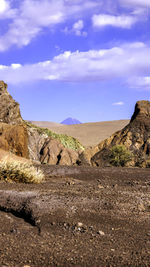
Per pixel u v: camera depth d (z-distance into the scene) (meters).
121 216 5.82
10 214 6.02
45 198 6.55
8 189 7.59
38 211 5.71
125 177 11.79
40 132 22.70
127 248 4.36
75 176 11.93
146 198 7.25
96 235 4.88
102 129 78.75
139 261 3.90
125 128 23.06
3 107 19.66
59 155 20.80
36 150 21.05
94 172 12.88
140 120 22.95
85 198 6.78
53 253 4.12
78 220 5.46
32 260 3.89
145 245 4.48
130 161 20.14
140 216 5.90
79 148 27.48
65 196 6.88
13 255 4.02
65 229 5.09
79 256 4.05
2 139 16.06
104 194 7.32
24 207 5.99
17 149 16.20
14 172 9.53
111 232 5.05
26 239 4.63
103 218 5.65
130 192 7.85
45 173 12.25
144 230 5.18
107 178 11.56
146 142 21.25
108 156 20.36
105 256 4.05
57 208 5.92
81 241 4.61
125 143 21.66
